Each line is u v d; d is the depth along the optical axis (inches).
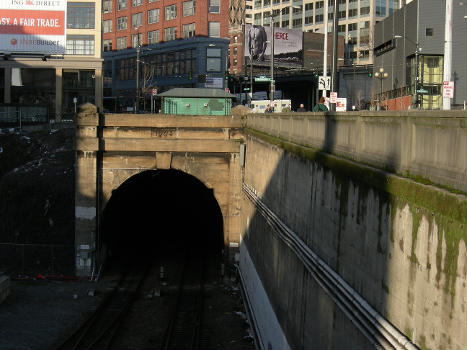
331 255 520.7
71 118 2421.3
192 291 1316.4
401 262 355.3
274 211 857.5
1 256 1450.5
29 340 979.9
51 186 1582.2
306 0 5088.6
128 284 1366.9
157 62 3666.3
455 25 2087.8
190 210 2207.2
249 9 6181.1
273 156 878.4
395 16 2410.2
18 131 2010.3
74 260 1424.7
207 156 1401.3
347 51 4626.0
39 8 2308.1
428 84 2110.0
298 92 4003.4
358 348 427.8
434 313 307.6
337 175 505.4
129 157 1393.9
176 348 959.0
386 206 382.9
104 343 974.4
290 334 681.6
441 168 317.1
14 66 2549.2
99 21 2596.0
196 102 1731.1
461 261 278.2
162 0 3599.9
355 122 479.5
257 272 1019.3
